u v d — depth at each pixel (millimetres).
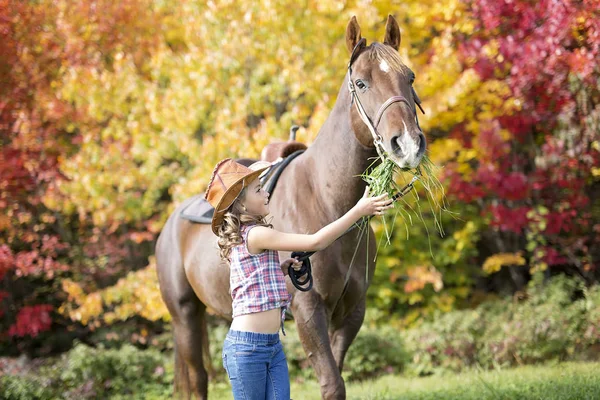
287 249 3004
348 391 7008
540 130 9625
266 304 3070
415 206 9336
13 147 9195
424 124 8102
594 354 8352
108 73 9148
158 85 9914
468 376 7266
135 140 8914
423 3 8234
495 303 9703
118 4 9562
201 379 5223
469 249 10242
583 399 4531
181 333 5234
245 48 8555
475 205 10633
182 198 8609
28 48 9359
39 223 10727
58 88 9648
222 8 8586
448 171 8820
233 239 3074
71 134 10953
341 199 3854
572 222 9625
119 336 10398
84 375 8117
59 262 10477
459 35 8820
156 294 8844
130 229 11086
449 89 7801
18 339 10914
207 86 8656
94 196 8984
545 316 8773
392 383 7434
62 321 11000
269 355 3109
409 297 9844
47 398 7719
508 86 8219
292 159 4406
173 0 9734
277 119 9586
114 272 10562
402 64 3605
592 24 7012
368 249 4125
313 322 3846
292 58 8711
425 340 8727
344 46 8547
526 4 7844
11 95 9242
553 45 7305
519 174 8758
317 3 8258
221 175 3113
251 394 3100
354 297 4043
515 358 8484
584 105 8445
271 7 8273
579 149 8875
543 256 9547
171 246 5262
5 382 7781
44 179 9914
